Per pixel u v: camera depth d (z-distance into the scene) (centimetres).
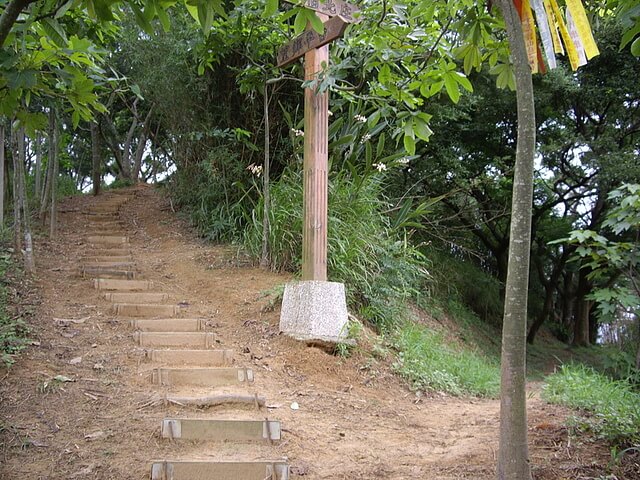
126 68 1126
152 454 328
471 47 369
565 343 1736
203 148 974
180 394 417
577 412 416
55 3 261
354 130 769
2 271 633
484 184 1245
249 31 717
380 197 963
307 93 566
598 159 1150
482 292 1298
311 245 554
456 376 618
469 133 1255
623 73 1130
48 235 897
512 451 262
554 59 271
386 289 685
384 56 456
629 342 679
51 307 580
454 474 324
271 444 359
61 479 291
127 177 1938
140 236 956
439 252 1233
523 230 265
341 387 495
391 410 466
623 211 442
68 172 2039
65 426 351
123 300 632
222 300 652
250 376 463
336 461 345
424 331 742
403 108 492
